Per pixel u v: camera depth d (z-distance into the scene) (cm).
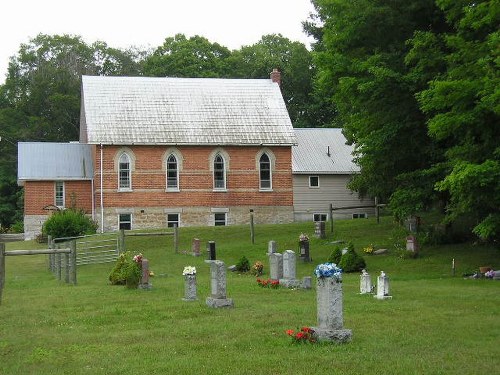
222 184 5544
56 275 3028
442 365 1121
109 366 1148
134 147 5356
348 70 3209
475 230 2541
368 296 2072
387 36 3225
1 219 7950
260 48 9106
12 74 9038
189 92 5838
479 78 2433
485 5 2370
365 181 4031
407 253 3247
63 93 8738
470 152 2591
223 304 1777
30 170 5425
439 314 1659
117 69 9456
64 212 4653
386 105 3158
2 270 1978
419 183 3225
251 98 5894
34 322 1602
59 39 9188
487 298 1997
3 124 8469
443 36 2916
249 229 4538
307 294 2122
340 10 3222
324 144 6059
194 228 4712
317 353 1208
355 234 4034
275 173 5616
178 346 1292
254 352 1229
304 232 4300
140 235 3928
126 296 2073
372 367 1109
